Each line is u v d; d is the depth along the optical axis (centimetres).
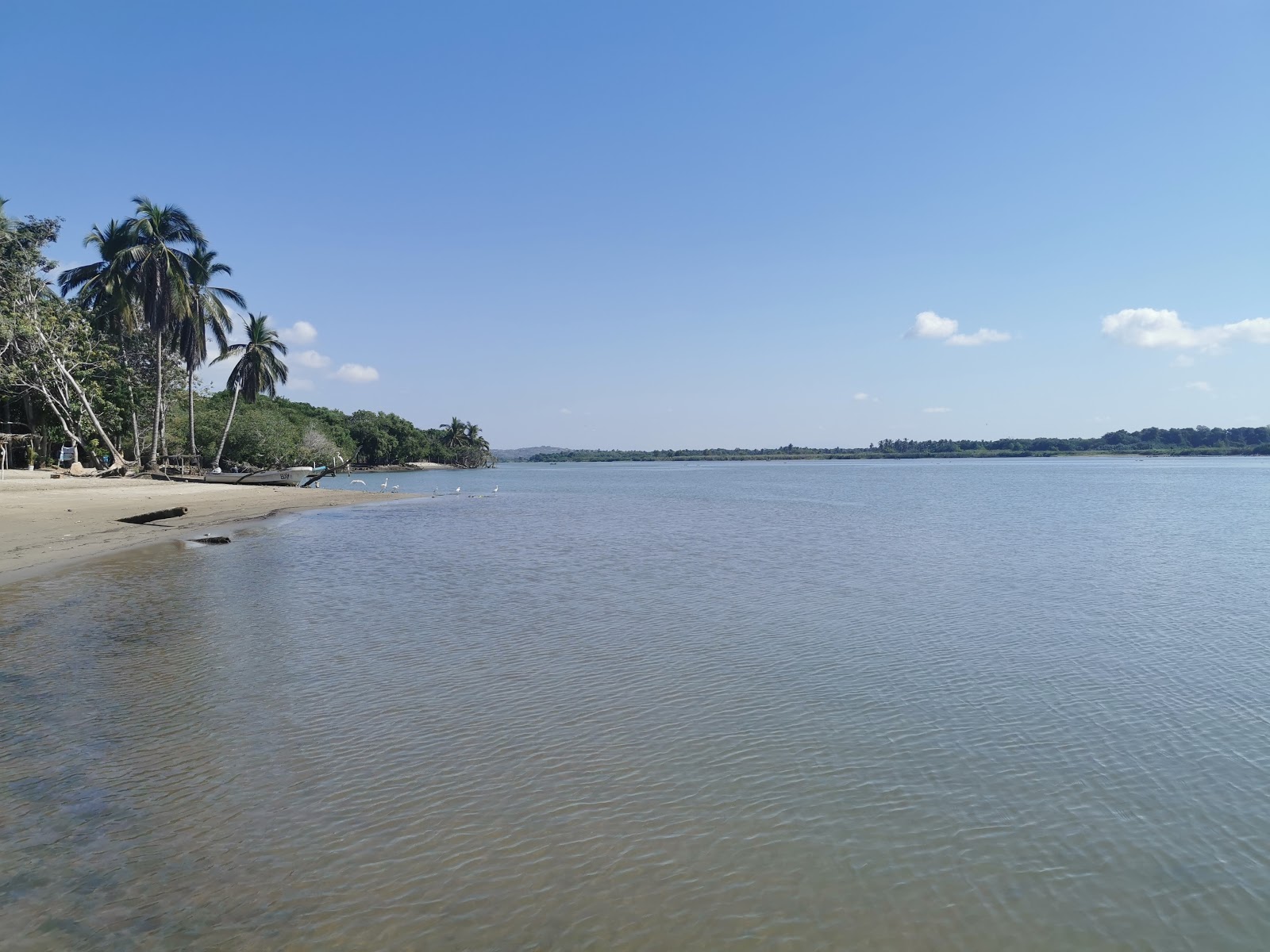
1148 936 465
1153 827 594
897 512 4169
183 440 6975
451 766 685
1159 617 1325
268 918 464
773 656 1053
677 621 1274
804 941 454
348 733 760
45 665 988
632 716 817
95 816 585
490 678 943
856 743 748
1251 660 1051
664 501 5381
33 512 2870
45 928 448
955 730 787
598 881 510
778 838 570
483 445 19338
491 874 516
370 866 523
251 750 714
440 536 2794
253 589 1572
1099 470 13825
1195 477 9869
